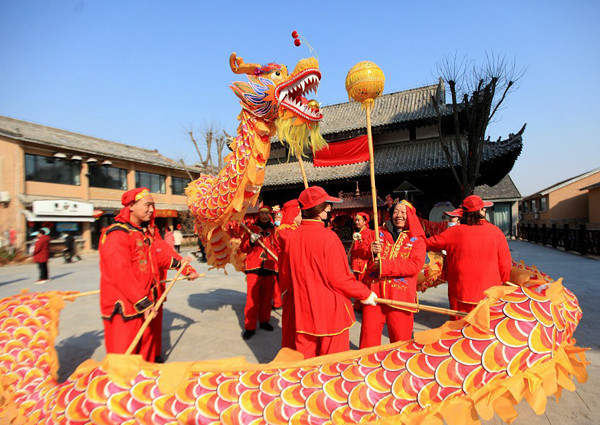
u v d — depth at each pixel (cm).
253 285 479
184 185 2792
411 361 180
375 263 327
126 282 275
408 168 1591
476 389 167
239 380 186
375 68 345
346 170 1828
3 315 276
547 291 199
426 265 559
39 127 2116
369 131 353
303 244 270
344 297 272
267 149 360
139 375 188
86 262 1599
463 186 1362
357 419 169
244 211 387
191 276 397
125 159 2208
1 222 1656
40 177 1828
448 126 1719
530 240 2228
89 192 2052
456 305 365
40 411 212
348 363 191
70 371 380
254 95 335
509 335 175
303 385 181
